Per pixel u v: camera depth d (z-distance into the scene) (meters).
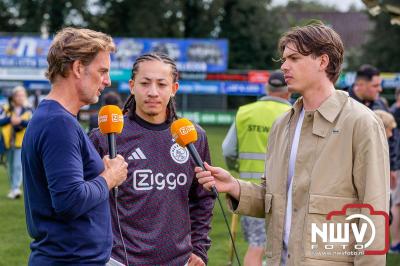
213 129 33.25
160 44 35.00
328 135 3.56
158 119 4.22
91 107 23.34
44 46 34.25
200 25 47.81
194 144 4.23
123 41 34.75
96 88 3.44
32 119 3.34
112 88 34.66
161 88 4.16
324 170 3.54
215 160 11.84
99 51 3.42
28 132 3.34
